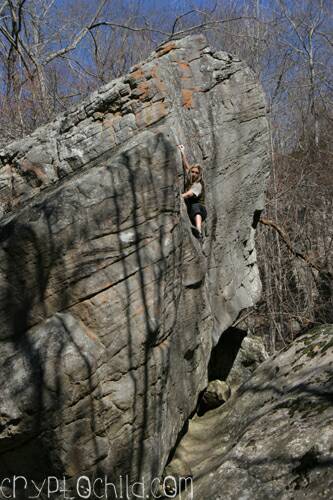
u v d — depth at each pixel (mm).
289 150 19406
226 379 7375
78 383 4363
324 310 13719
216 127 6844
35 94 12523
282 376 5902
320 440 4426
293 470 4367
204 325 5906
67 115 6320
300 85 20125
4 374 4344
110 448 4582
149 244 4902
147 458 4754
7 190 6164
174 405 5289
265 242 14008
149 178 4949
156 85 6141
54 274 4543
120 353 4641
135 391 4684
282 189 15172
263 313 13391
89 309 4586
